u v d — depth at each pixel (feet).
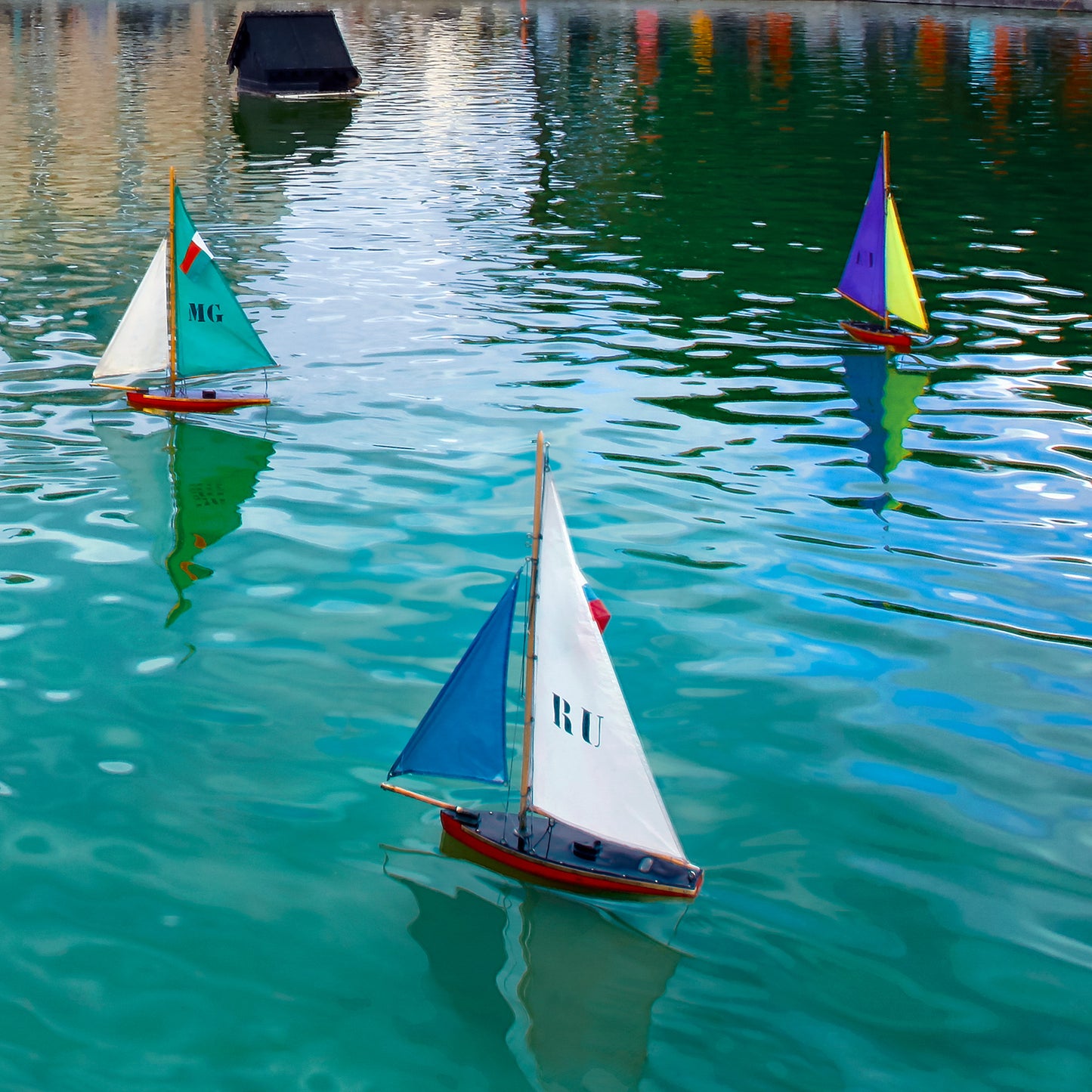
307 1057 39.73
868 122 208.54
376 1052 39.93
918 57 288.71
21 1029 40.29
